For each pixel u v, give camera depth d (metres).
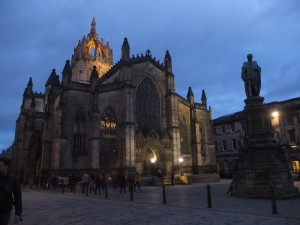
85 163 42.97
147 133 49.31
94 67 46.78
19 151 69.62
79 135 43.66
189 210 16.23
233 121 79.00
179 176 47.00
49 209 18.16
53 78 57.16
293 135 62.53
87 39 92.25
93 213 16.05
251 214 14.32
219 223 12.28
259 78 24.92
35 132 56.91
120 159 45.00
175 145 52.62
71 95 44.09
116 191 32.69
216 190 30.80
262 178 21.41
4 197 6.63
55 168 39.81
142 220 13.45
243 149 23.72
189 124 60.38
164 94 56.50
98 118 43.56
